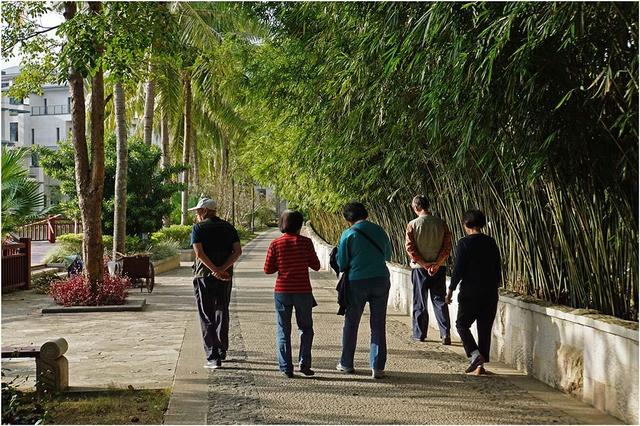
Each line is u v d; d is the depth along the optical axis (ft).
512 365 29.68
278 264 28.40
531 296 29.25
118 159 62.34
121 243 62.03
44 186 184.24
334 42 31.14
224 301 30.66
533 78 20.11
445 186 37.09
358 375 28.19
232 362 30.76
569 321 24.76
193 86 116.57
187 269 84.69
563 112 21.71
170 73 95.81
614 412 21.95
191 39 87.40
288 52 43.80
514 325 29.45
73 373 28.63
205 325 29.76
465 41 20.49
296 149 49.47
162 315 45.47
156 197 82.94
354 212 28.78
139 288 61.77
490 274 28.04
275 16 43.06
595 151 22.29
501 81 21.22
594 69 20.17
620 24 18.37
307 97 40.88
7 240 61.62
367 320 43.32
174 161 143.95
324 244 88.48
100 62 35.50
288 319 28.17
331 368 29.55
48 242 122.31
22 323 42.11
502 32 18.54
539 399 24.40
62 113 194.59
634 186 21.52
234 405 23.93
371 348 27.96
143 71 47.09
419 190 41.78
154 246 83.61
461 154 22.25
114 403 23.99
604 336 22.48
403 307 46.88
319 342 35.55
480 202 33.73
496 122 22.43
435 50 21.53
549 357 26.30
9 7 43.57
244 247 136.67
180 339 36.50
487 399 24.48
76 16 35.22
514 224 29.91
